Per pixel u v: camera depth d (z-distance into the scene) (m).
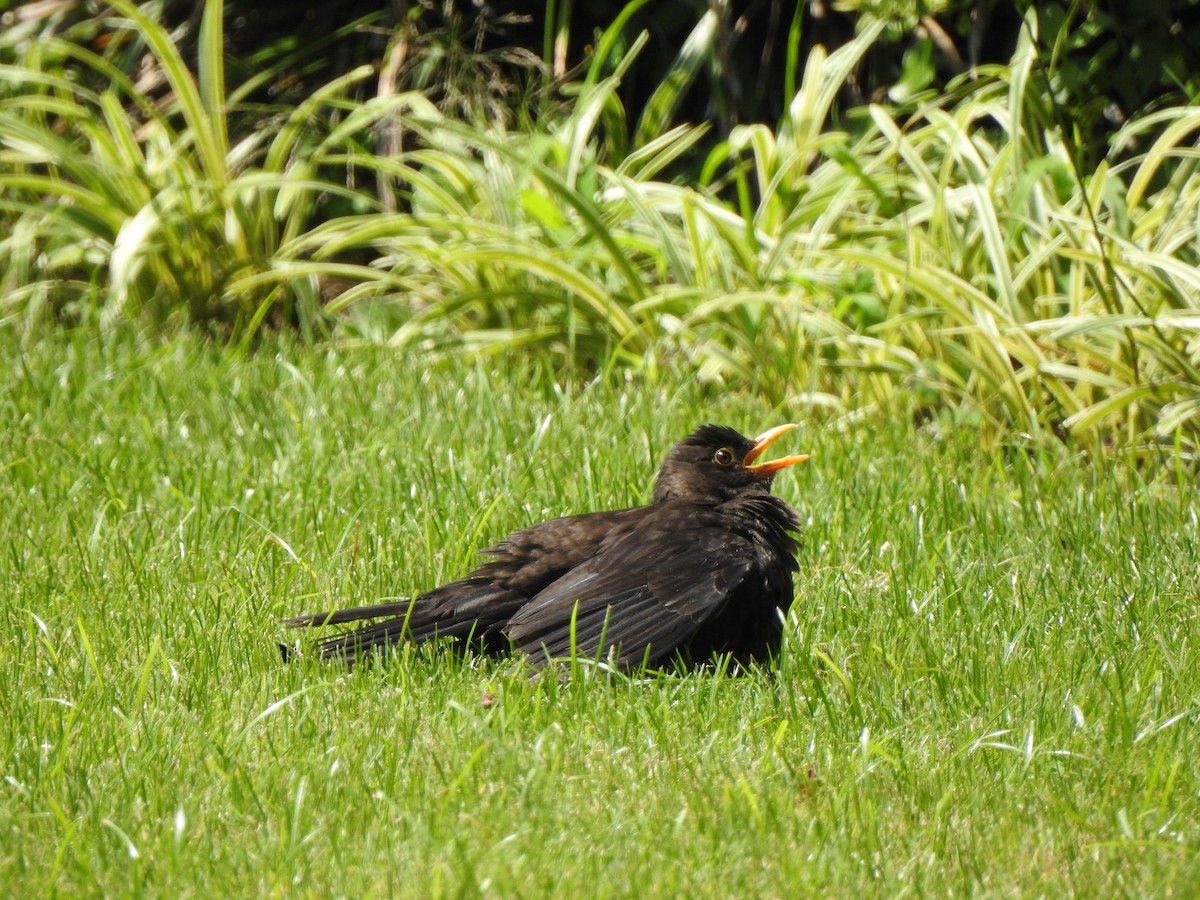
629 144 17.02
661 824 5.76
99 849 5.50
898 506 9.73
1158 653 7.49
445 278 14.25
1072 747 6.50
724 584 7.44
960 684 7.24
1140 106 14.62
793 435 11.41
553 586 7.48
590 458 10.08
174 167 14.80
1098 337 11.73
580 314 13.53
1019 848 5.67
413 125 14.50
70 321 15.30
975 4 15.23
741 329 12.69
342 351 13.59
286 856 5.41
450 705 6.77
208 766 6.14
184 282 14.89
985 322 11.58
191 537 9.13
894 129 12.89
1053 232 12.39
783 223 13.32
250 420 11.58
